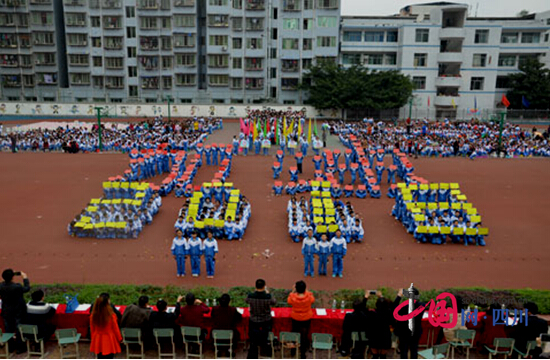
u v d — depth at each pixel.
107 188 25.83
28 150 44.16
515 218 24.09
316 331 11.62
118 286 13.99
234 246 19.62
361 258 18.56
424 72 70.44
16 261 17.88
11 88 75.06
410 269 17.56
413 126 57.00
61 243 19.81
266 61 72.56
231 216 20.52
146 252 18.94
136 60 72.81
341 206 22.39
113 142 45.28
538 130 59.28
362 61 73.00
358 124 57.53
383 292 13.62
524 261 18.50
